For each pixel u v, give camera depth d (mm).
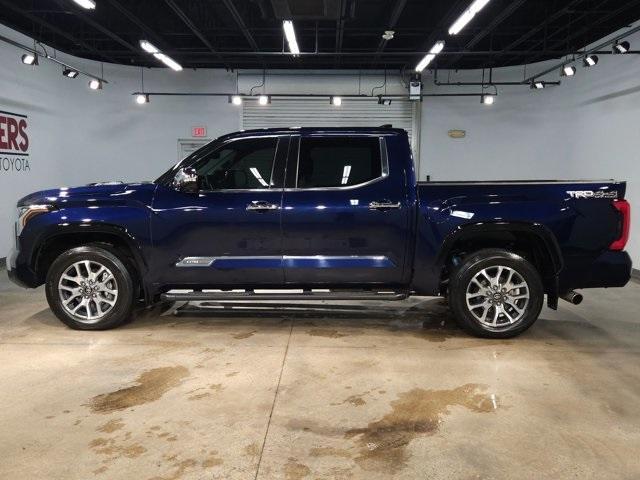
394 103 11031
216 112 10953
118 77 10430
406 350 3758
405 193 3887
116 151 10555
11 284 6230
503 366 3438
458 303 3932
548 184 3832
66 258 4070
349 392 3025
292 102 11055
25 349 3760
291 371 3348
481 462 2283
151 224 3959
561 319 4629
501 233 4035
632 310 4969
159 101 10766
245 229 3938
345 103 11062
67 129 9500
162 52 7969
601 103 8227
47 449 2385
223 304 5117
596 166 8391
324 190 3941
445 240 3840
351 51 9945
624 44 6793
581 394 2998
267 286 4066
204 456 2330
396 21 7586
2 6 7500
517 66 10391
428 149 11055
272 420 2676
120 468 2230
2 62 7605
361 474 2193
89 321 4152
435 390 3053
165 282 4070
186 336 4082
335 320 4566
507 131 10555
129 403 2871
